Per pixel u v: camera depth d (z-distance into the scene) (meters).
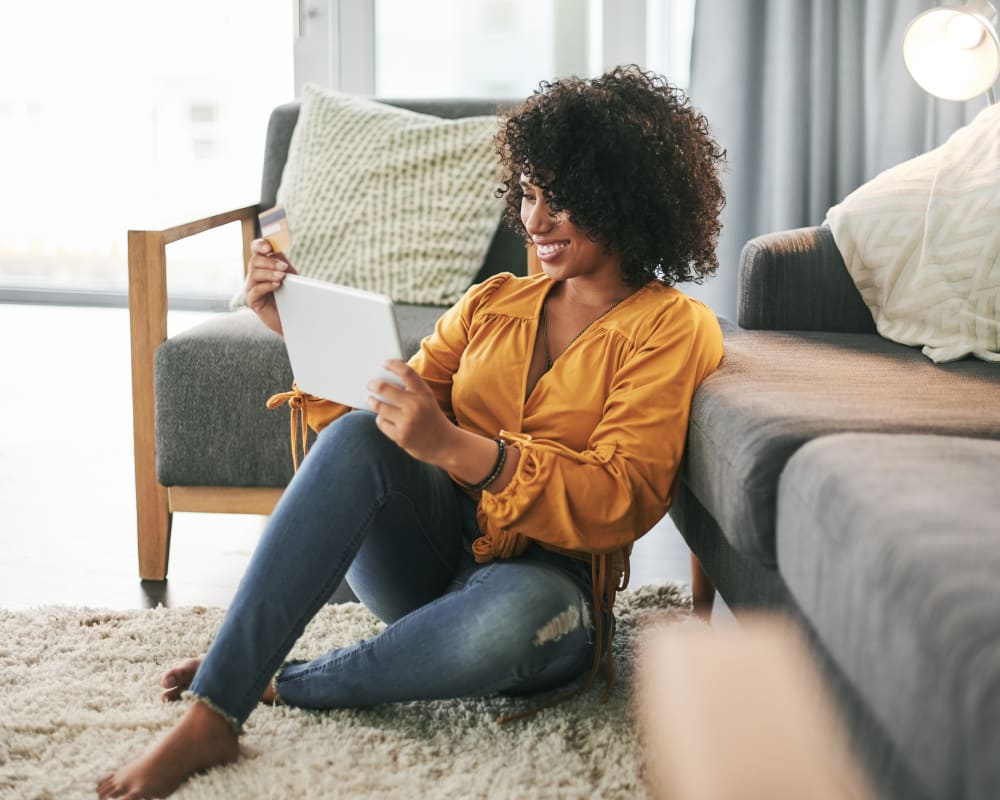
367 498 1.27
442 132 2.43
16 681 1.51
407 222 2.37
